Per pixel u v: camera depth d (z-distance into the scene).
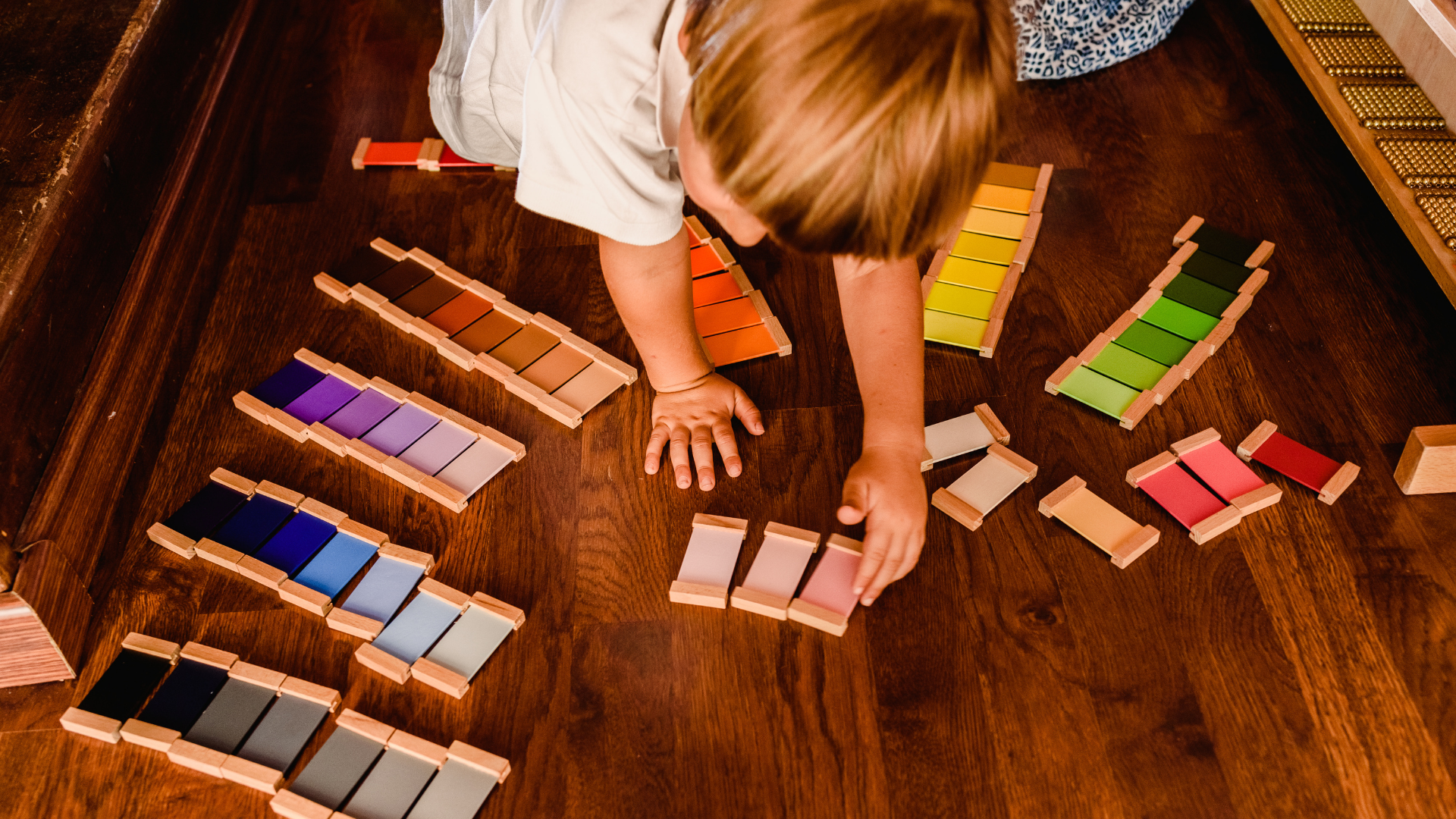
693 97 0.67
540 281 1.41
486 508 1.17
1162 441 1.20
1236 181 1.50
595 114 0.83
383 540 1.13
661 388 1.20
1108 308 1.34
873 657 1.04
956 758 0.97
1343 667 1.01
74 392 1.17
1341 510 1.13
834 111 0.61
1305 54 1.51
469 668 1.03
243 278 1.42
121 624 1.09
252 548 1.13
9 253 1.11
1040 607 1.07
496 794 0.96
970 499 1.14
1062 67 1.64
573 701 1.02
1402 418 1.21
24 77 1.31
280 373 1.29
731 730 1.00
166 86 1.45
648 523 1.15
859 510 1.00
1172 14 1.68
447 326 1.33
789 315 1.34
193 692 1.02
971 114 0.62
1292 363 1.27
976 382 1.26
